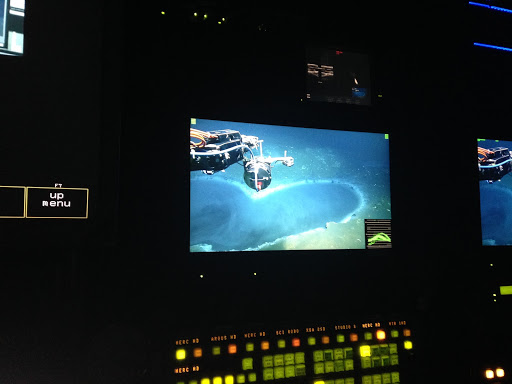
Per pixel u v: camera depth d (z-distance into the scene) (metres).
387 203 0.89
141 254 0.73
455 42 0.98
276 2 0.85
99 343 0.67
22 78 0.65
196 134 0.78
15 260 0.67
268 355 0.75
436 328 0.88
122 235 0.72
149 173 0.75
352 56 0.91
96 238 0.67
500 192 0.97
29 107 0.65
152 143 0.76
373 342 0.82
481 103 0.99
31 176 0.64
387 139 0.91
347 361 0.79
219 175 0.78
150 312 0.72
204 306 0.75
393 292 0.87
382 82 0.92
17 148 0.64
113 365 0.67
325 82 0.88
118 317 0.71
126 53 0.76
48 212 0.65
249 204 0.79
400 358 0.83
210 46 0.81
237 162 0.80
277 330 0.77
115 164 0.69
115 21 0.71
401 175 0.91
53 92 0.67
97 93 0.69
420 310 0.88
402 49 0.95
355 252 0.85
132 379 0.67
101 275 0.71
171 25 0.79
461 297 0.91
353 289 0.85
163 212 0.75
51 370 0.67
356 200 0.87
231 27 0.83
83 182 0.67
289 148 0.83
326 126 0.87
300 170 0.84
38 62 0.66
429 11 0.97
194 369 0.71
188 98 0.78
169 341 0.71
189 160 0.77
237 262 0.78
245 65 0.83
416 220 0.91
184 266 0.75
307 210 0.83
